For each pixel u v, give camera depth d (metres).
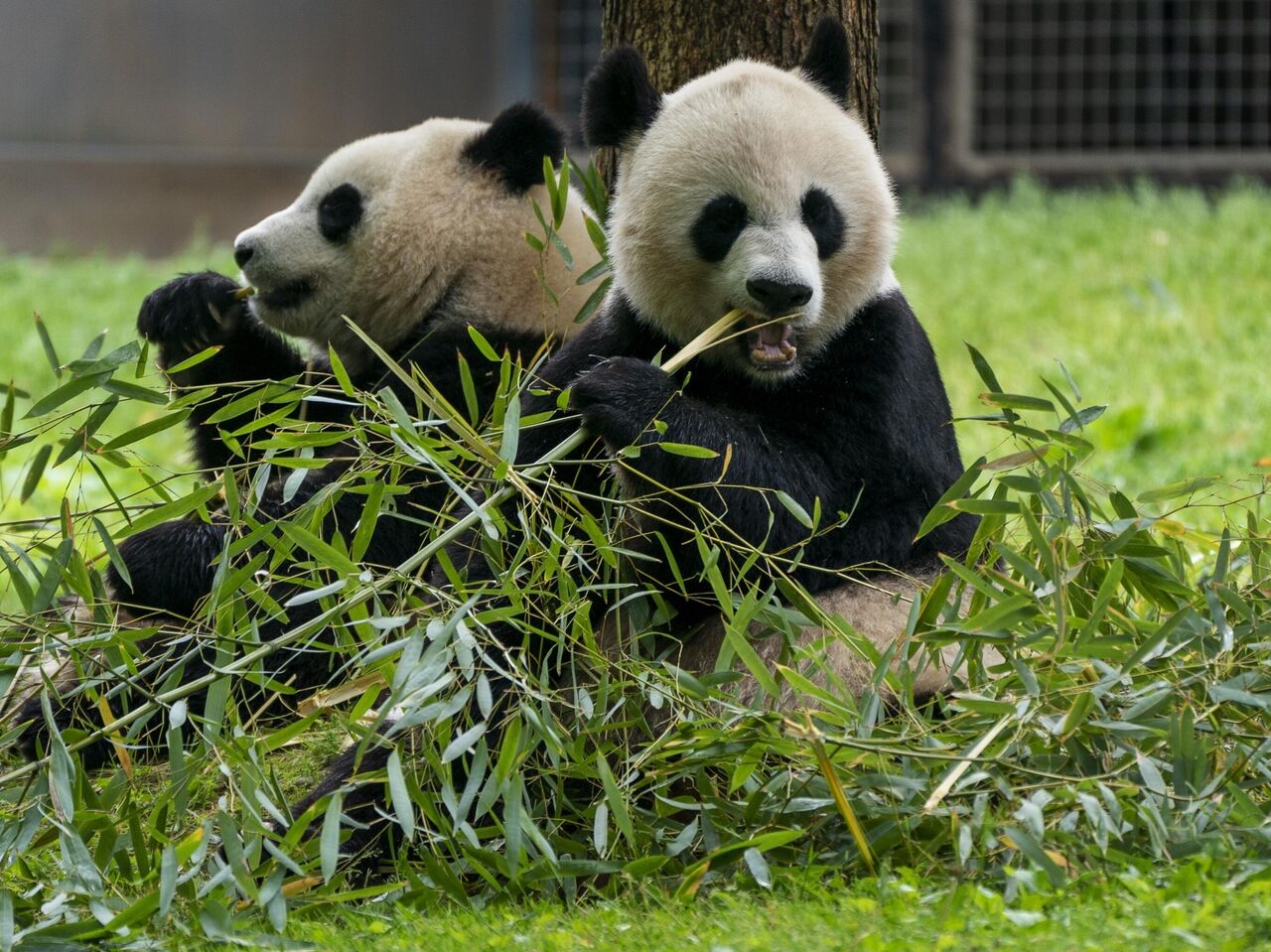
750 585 9.06
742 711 7.88
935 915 6.58
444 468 8.82
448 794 7.65
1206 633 8.08
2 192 38.69
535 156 12.08
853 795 7.74
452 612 8.44
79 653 8.41
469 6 39.38
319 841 8.03
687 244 9.32
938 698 8.23
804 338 9.36
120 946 7.11
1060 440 8.48
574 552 8.37
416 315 12.20
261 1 39.50
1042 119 38.94
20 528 10.11
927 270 26.78
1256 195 32.25
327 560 8.07
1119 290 24.42
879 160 9.94
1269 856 7.30
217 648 8.24
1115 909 6.48
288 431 9.14
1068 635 8.29
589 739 8.90
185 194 39.22
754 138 9.21
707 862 7.34
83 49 39.34
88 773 10.44
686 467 8.70
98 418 8.61
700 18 11.62
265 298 12.48
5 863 8.20
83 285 29.58
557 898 7.81
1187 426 17.44
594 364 9.83
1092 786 7.61
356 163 12.34
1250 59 38.34
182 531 10.90
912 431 9.51
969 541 9.99
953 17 36.84
